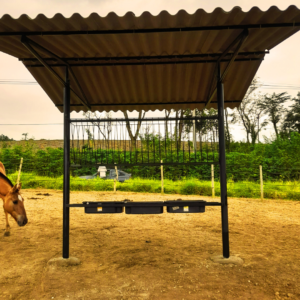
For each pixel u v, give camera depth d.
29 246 5.10
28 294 3.29
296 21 3.56
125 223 7.17
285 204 10.69
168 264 4.16
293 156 18.39
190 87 5.46
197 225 6.93
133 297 3.18
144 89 5.52
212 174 12.30
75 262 4.16
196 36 3.88
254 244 5.20
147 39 3.94
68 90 4.54
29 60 4.55
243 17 3.42
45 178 16.56
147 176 18.09
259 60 4.62
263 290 3.30
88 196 12.02
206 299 3.12
